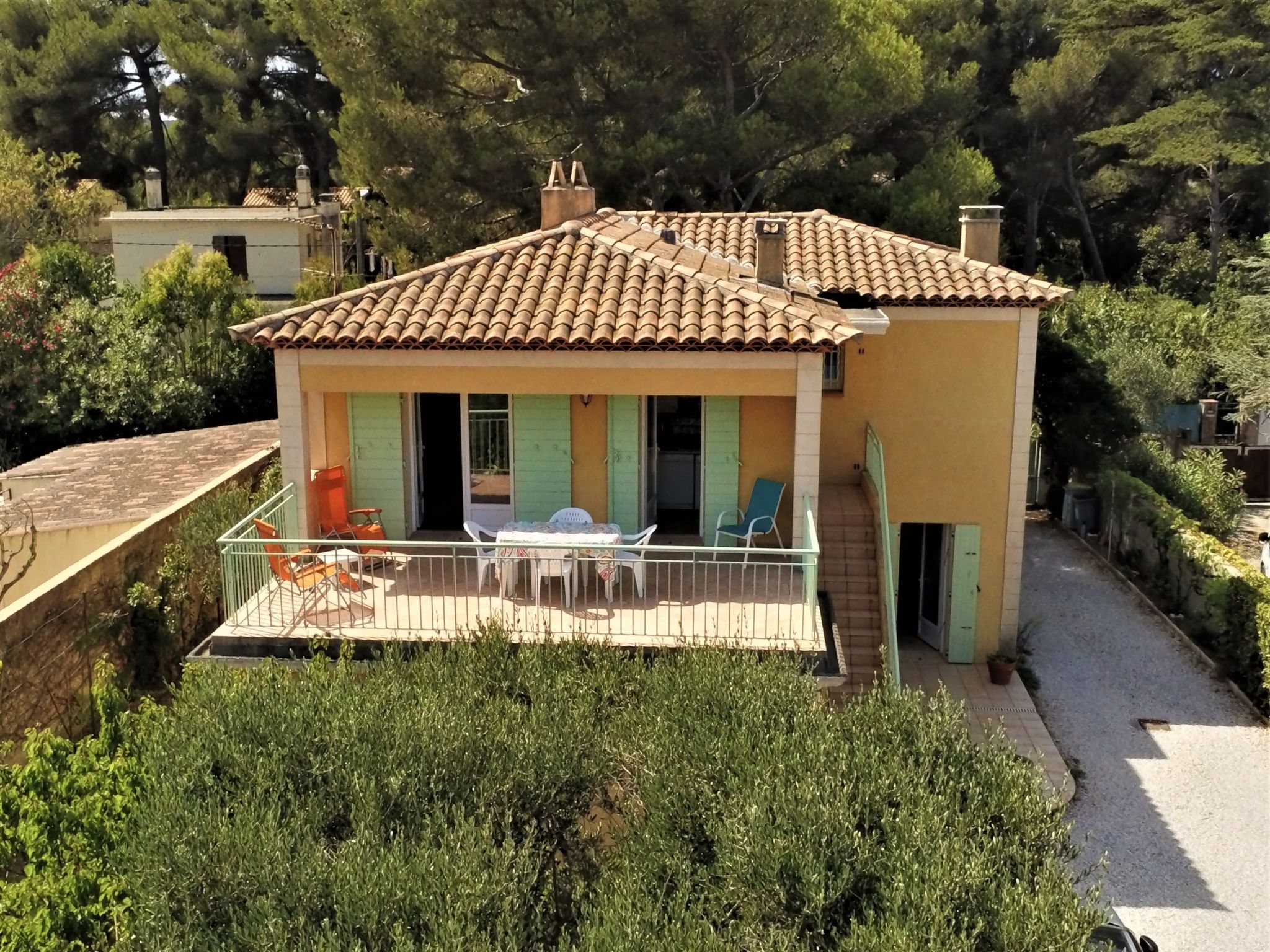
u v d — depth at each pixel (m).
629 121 27.81
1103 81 42.84
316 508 14.25
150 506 16.73
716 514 14.95
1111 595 22.19
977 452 17.97
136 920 7.19
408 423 14.89
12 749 10.41
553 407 14.65
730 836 7.82
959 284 17.50
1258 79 36.75
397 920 6.90
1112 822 14.06
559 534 13.19
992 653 18.33
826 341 12.72
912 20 32.78
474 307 13.74
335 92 47.34
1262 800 14.59
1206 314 35.06
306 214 39.44
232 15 45.94
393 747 8.66
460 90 27.92
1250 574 18.39
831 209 29.06
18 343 26.50
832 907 7.43
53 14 45.97
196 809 7.61
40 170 39.19
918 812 8.00
